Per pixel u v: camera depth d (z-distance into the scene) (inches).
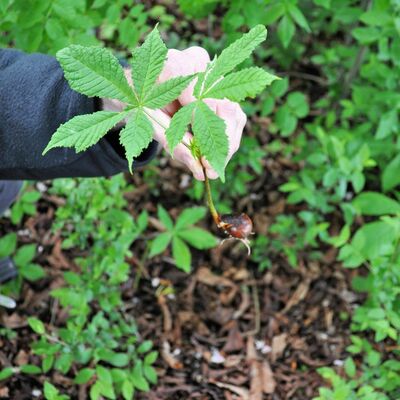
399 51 83.1
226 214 52.2
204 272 97.3
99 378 71.7
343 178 85.3
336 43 120.6
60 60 43.7
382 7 80.4
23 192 86.3
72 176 57.5
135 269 95.6
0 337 83.5
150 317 91.9
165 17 114.3
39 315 87.2
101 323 76.9
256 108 102.2
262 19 77.1
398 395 71.4
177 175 106.0
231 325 92.6
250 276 97.7
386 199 87.0
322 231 85.9
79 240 83.1
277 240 96.7
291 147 104.1
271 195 106.0
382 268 72.4
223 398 84.9
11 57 55.2
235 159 96.3
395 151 95.3
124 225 79.8
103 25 104.4
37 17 66.9
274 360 89.1
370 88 95.7
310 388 85.7
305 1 105.9
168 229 83.1
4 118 52.8
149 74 43.9
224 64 43.1
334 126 110.0
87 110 51.7
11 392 79.7
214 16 119.1
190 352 89.4
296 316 93.9
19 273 83.2
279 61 114.2
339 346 90.1
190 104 43.0
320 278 97.3
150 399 82.9
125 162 55.5
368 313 69.6
